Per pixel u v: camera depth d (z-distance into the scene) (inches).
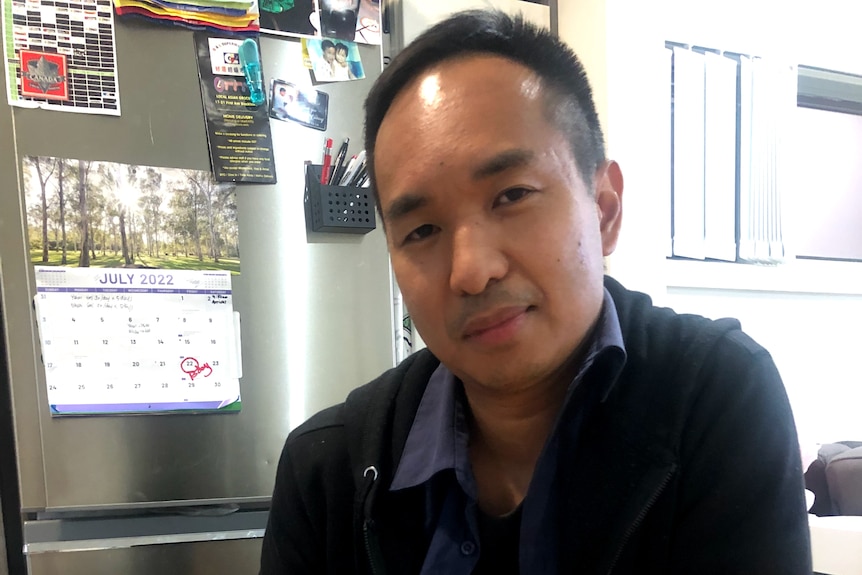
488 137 18.6
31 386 35.8
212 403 38.9
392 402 26.2
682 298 62.5
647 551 20.9
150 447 37.7
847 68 73.3
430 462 23.0
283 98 42.3
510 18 21.8
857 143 77.0
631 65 54.5
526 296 18.9
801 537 19.4
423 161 18.9
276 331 41.1
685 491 20.5
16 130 36.3
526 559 21.2
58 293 36.2
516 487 23.5
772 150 66.5
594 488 20.9
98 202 37.3
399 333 47.2
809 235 74.8
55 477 35.8
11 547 46.8
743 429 20.4
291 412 41.0
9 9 36.6
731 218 65.0
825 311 70.3
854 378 71.3
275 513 27.1
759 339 66.6
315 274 42.4
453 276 18.7
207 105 40.2
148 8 38.9
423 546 23.5
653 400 21.4
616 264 53.7
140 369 37.4
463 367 20.0
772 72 66.5
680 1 62.9
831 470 50.1
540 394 21.8
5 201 35.9
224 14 40.8
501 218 19.0
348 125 44.3
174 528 38.8
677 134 62.5
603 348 20.8
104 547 36.2
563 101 20.6
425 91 19.6
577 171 20.4
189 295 38.8
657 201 56.1
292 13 43.0
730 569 19.1
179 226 39.0
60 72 37.3
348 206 42.4
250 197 41.1
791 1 68.9
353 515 24.4
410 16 52.1
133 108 38.7
